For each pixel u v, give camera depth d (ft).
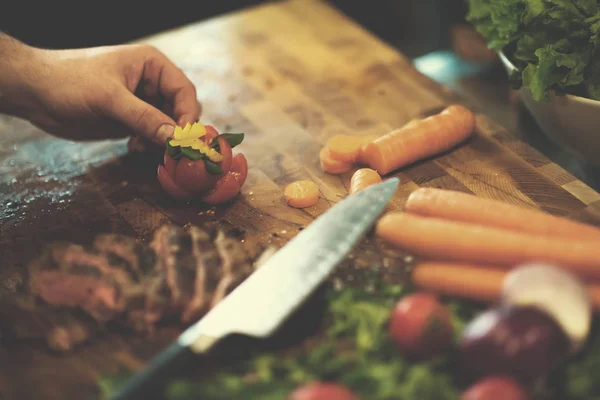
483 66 3.16
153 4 4.07
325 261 1.97
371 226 2.16
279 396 1.75
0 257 2.23
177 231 2.10
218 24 3.10
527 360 1.68
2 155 2.58
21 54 2.45
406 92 2.68
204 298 1.96
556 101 2.27
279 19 3.10
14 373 1.93
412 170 2.36
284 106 2.67
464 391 1.77
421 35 4.09
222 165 2.25
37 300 2.02
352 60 2.84
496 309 1.75
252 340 1.92
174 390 1.76
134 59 2.48
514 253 1.90
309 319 1.95
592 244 1.86
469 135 2.41
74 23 4.00
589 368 1.75
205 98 2.74
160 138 2.35
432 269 1.95
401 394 1.74
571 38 2.28
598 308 1.84
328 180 2.37
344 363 1.83
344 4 4.21
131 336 1.97
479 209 2.04
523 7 2.35
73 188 2.43
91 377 1.91
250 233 2.23
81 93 2.40
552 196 2.24
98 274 2.01
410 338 1.78
